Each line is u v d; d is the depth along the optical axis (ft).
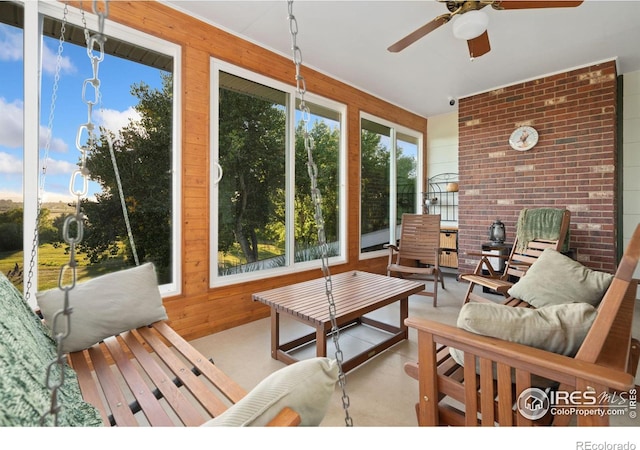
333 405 5.51
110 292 5.29
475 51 8.61
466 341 3.58
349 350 7.70
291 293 7.70
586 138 11.41
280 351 7.12
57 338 1.72
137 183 7.80
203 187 8.65
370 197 14.71
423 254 12.96
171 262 8.31
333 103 12.55
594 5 8.04
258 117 10.25
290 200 11.15
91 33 7.11
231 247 9.54
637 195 11.61
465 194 14.52
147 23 7.65
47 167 6.65
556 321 3.45
